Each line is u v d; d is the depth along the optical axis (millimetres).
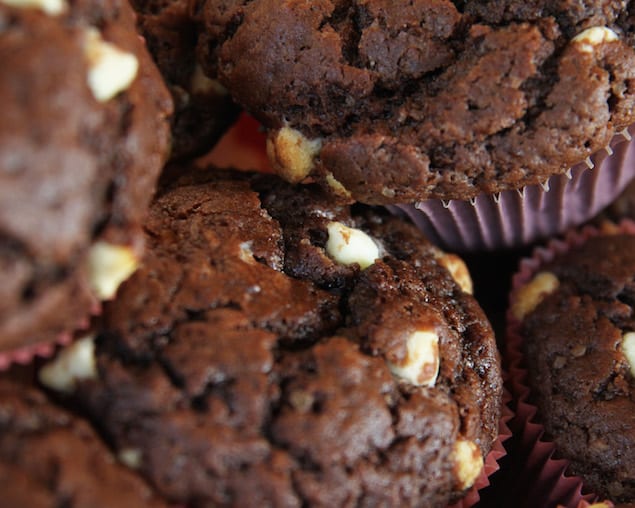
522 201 229
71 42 174
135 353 188
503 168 206
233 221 209
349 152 207
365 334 198
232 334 190
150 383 184
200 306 193
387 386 193
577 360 227
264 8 212
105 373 185
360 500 188
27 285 172
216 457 182
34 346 181
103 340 189
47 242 170
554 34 203
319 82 209
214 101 236
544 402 227
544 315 239
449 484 199
